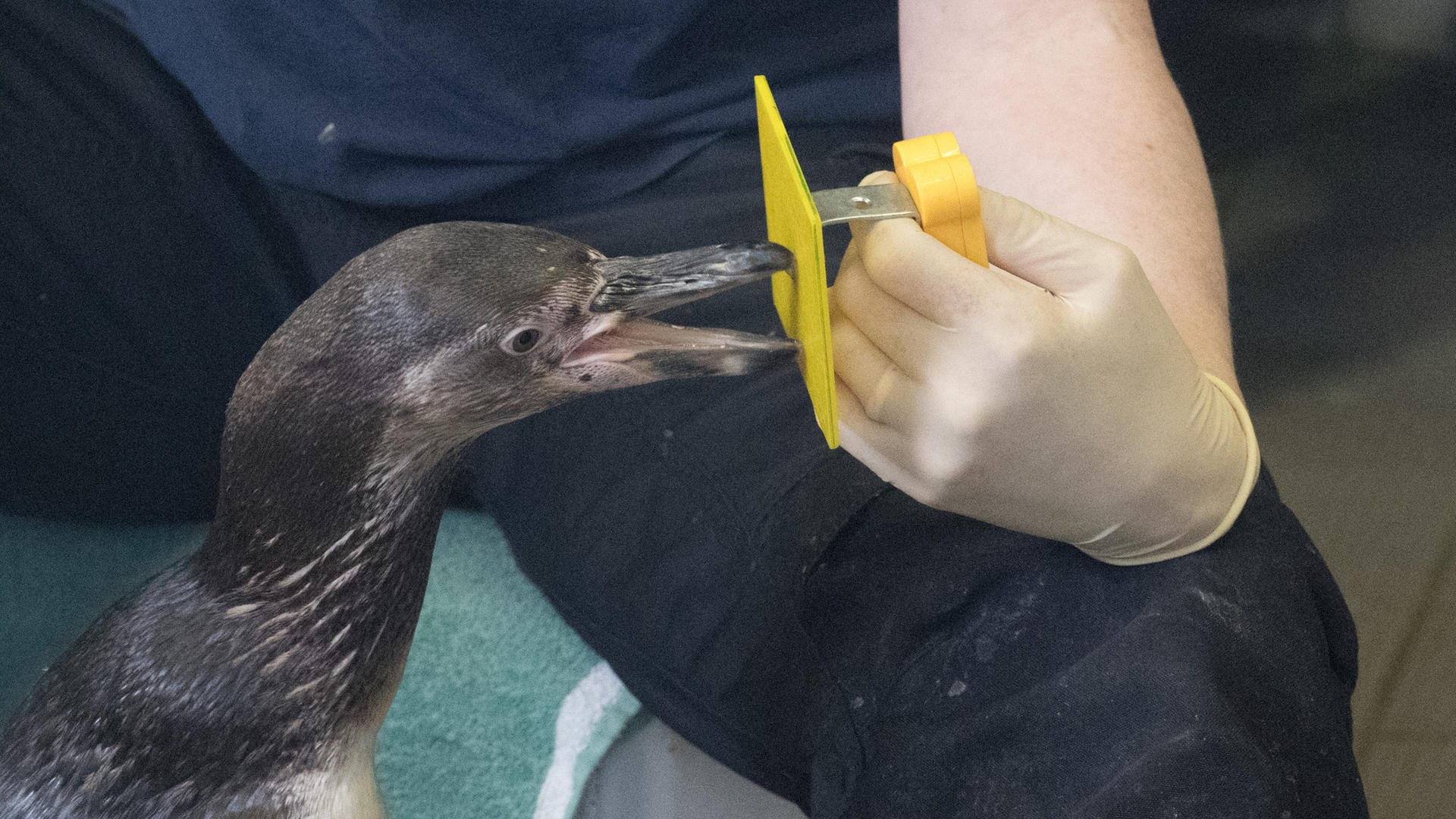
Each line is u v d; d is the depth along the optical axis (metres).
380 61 1.72
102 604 2.14
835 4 1.84
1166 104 1.57
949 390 1.13
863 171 1.84
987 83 1.58
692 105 1.83
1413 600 2.18
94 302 1.91
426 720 2.01
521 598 2.20
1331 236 2.67
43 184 1.86
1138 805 1.14
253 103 1.80
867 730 1.43
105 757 1.32
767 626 1.61
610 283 1.23
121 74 1.95
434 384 1.21
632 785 1.92
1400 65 2.95
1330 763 1.20
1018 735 1.24
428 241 1.21
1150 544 1.23
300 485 1.25
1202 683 1.13
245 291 2.01
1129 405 1.14
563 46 1.74
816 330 1.00
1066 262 1.13
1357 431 2.39
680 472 1.68
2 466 2.07
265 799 1.36
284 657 1.33
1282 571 1.25
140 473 2.12
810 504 1.53
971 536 1.39
